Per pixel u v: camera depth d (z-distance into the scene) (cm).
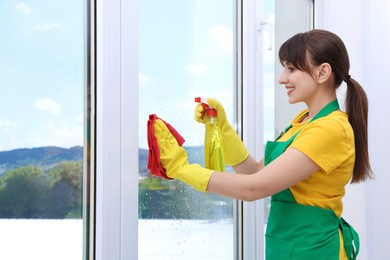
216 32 216
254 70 229
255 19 229
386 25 261
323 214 140
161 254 186
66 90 156
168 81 189
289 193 142
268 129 245
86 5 161
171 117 190
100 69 158
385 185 260
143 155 178
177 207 193
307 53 141
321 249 138
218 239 215
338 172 140
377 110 261
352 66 276
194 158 201
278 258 144
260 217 230
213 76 214
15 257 144
